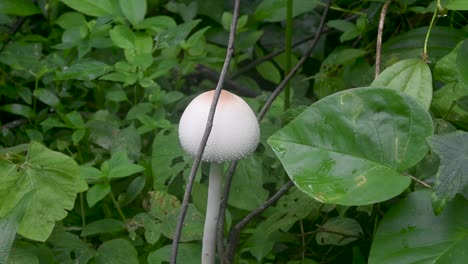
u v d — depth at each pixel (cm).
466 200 132
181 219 133
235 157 133
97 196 153
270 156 164
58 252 150
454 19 178
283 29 212
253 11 209
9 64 185
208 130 130
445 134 131
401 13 175
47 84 189
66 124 176
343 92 136
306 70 211
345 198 130
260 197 158
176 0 213
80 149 180
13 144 184
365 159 134
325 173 133
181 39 172
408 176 132
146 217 154
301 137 135
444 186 129
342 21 181
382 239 132
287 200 156
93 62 169
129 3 176
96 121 177
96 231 154
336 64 177
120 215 167
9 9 195
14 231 134
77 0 181
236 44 195
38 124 187
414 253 130
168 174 161
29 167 147
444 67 153
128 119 174
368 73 171
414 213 133
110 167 155
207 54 201
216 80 200
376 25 180
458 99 153
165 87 194
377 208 156
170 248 149
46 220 145
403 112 134
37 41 200
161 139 163
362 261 153
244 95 200
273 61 219
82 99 194
